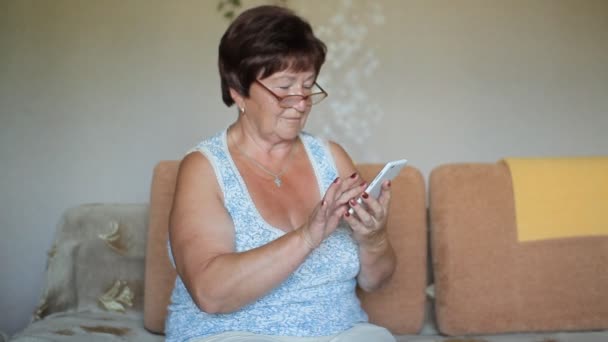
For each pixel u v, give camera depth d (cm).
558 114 302
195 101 293
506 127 301
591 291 204
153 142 294
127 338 188
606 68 301
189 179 166
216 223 161
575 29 300
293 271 153
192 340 160
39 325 194
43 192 291
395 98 299
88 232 216
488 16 298
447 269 201
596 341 192
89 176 293
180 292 170
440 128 300
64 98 290
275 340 160
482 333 201
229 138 175
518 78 300
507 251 203
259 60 160
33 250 292
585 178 209
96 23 290
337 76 297
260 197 167
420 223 204
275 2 292
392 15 296
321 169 179
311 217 149
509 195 205
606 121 303
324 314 167
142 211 219
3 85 288
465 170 205
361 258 173
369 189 152
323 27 295
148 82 292
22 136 290
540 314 202
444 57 299
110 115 292
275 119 165
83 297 213
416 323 202
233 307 154
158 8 291
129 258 215
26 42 288
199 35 292
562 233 205
